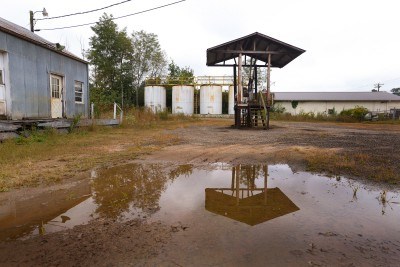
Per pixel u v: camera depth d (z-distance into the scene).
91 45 33.97
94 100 22.31
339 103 36.72
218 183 3.82
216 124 18.31
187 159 5.57
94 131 11.40
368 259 1.86
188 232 2.26
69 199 3.11
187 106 32.69
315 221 2.49
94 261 1.82
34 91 10.12
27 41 9.70
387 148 6.87
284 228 2.34
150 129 13.41
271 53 14.02
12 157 5.48
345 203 2.98
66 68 12.41
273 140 8.86
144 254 1.91
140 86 39.09
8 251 1.97
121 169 4.65
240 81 14.45
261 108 14.96
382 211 2.74
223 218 2.56
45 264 1.80
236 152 6.40
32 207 2.87
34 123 9.02
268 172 4.48
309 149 6.74
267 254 1.91
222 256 1.88
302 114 29.78
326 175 4.22
